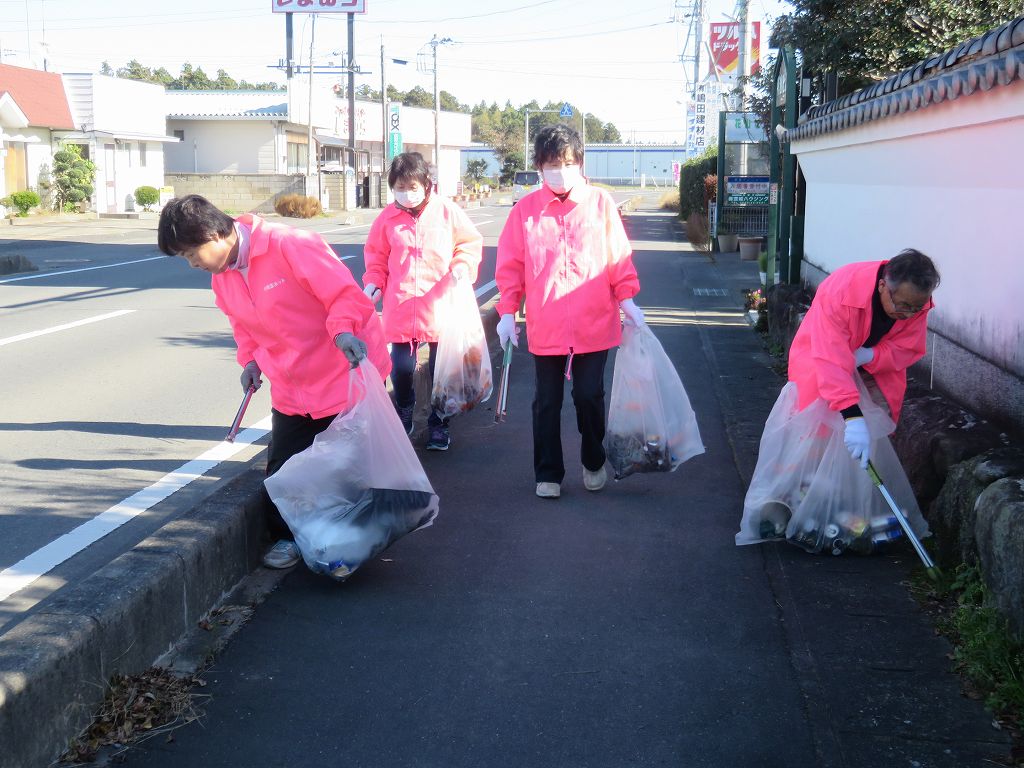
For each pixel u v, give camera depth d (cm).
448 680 324
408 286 569
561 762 282
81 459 594
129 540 467
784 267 1002
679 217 3319
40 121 3144
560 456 502
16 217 3020
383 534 391
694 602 382
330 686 320
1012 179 427
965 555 377
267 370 404
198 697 312
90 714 290
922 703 308
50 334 1036
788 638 353
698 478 540
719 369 840
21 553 450
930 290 378
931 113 505
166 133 4300
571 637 354
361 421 387
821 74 1058
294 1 4384
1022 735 290
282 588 392
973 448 414
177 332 1059
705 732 296
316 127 4766
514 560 423
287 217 3812
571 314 477
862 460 391
